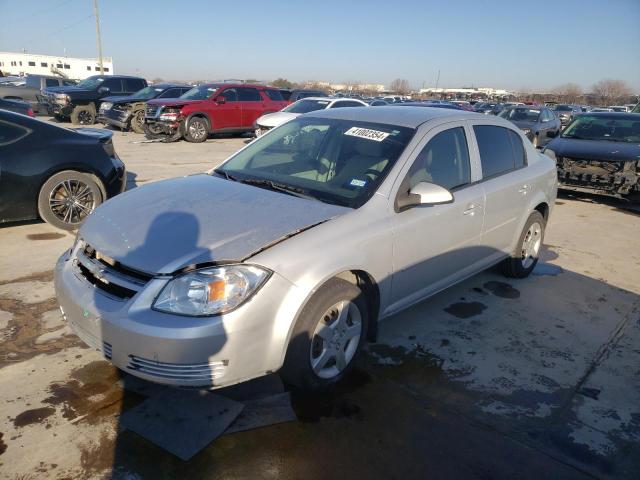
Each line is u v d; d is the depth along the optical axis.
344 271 2.84
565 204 8.70
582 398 3.11
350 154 3.49
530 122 15.62
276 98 17.67
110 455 2.40
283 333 2.56
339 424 2.72
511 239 4.62
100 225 2.94
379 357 3.42
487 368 3.38
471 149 3.97
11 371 3.01
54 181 5.58
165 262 2.49
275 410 2.80
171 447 2.47
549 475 2.46
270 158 3.80
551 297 4.61
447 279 3.83
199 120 15.84
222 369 2.44
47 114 21.72
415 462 2.48
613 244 6.43
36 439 2.47
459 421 2.81
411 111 4.01
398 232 3.14
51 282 4.28
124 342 2.41
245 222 2.78
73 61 91.19
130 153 12.66
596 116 9.63
